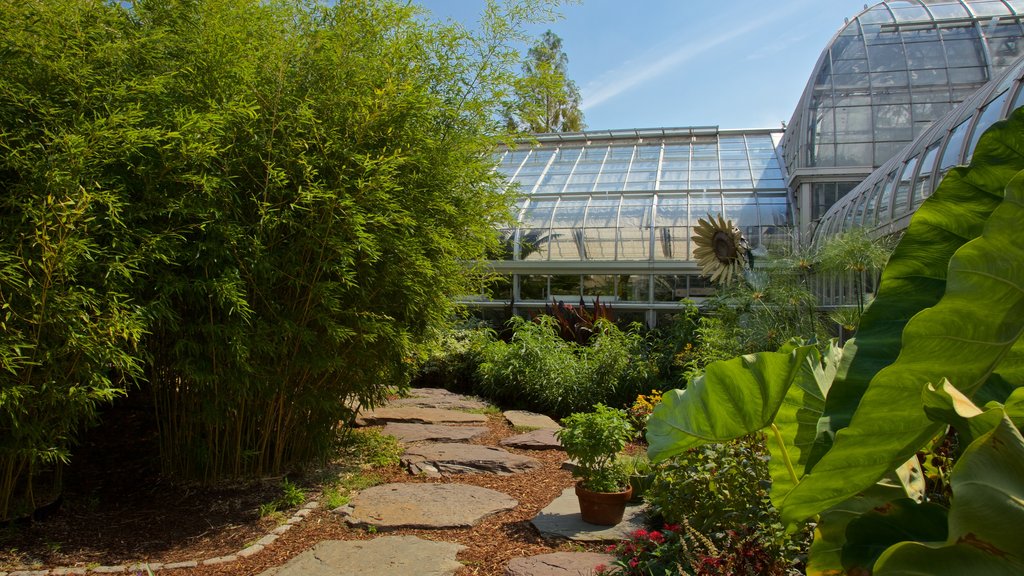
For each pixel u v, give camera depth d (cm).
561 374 784
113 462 463
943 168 666
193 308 380
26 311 295
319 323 418
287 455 466
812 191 1364
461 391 927
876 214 891
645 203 1554
